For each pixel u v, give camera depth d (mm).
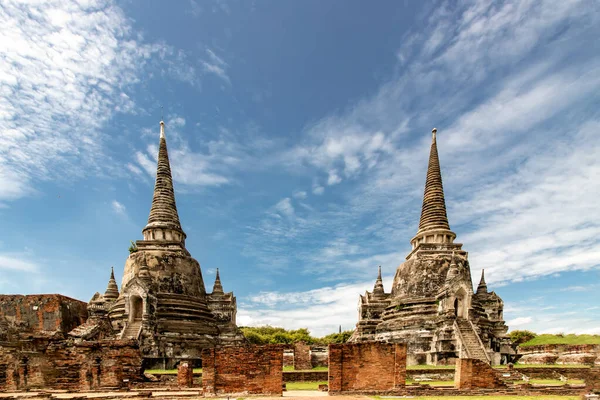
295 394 24328
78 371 27016
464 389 24344
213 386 23406
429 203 56406
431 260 50219
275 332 104250
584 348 49719
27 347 26875
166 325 45531
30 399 21375
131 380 27844
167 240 53344
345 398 22094
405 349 24250
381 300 56000
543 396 23438
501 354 46188
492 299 53094
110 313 48469
